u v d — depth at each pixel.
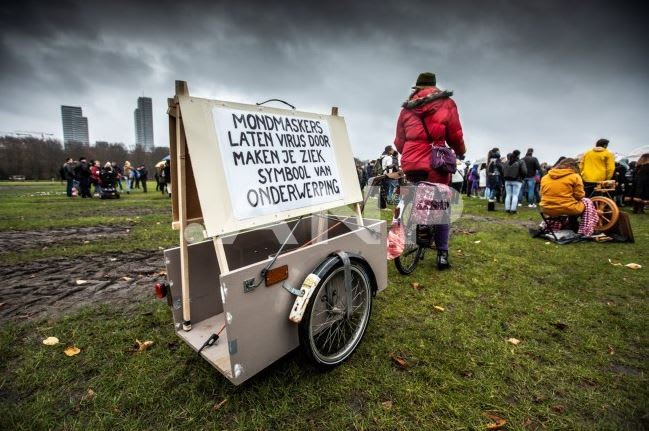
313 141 2.44
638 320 2.69
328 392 1.90
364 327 2.34
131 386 1.98
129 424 1.71
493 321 2.70
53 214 9.37
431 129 3.41
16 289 3.47
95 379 2.04
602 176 7.53
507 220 7.72
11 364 2.20
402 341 2.41
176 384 1.99
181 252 2.05
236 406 1.80
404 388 1.93
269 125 2.15
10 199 14.86
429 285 3.49
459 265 4.14
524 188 10.99
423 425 1.68
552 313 2.82
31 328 2.65
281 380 1.99
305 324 1.84
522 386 1.95
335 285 2.15
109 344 2.42
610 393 1.88
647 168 8.94
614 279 3.61
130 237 6.04
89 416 1.77
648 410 1.76
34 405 1.83
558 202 5.24
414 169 3.55
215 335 1.98
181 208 1.99
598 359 2.19
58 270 4.10
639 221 7.66
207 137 1.80
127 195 17.44
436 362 2.17
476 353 2.27
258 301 1.65
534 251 4.78
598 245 5.12
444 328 2.59
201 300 2.29
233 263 2.45
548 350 2.29
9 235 6.27
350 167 2.73
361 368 2.11
